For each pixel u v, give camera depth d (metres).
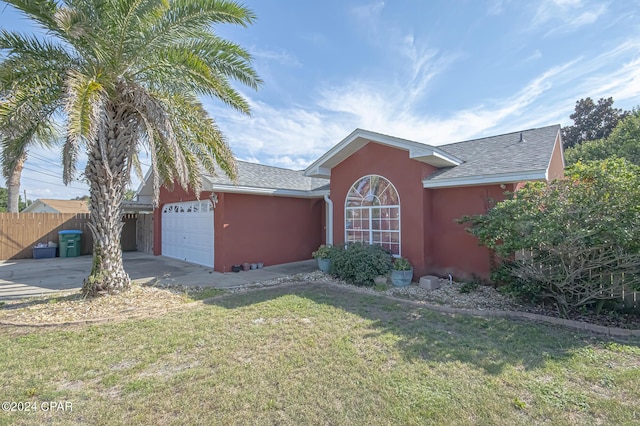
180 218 14.90
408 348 4.84
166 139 7.14
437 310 6.84
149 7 6.55
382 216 10.74
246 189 11.67
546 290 6.94
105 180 7.50
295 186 14.41
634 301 6.36
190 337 5.29
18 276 11.04
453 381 3.87
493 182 8.38
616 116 29.78
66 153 6.23
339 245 11.55
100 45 6.51
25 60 6.27
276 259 13.39
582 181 6.28
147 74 7.79
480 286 8.89
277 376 3.99
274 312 6.66
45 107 6.86
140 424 3.11
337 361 4.41
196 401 3.48
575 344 4.99
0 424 3.11
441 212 9.96
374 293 8.37
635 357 4.52
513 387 3.74
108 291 7.57
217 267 11.73
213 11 6.80
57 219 16.73
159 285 9.34
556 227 5.85
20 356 4.59
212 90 7.88
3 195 37.69
